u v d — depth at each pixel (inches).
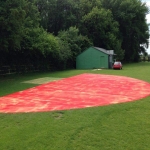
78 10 1876.2
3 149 177.5
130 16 2039.9
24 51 928.9
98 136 198.2
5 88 498.3
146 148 176.6
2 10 553.9
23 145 183.2
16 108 309.7
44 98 387.2
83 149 175.5
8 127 224.1
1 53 836.6
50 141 189.5
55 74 917.8
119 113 271.6
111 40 1788.9
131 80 670.5
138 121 238.2
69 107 312.0
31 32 938.1
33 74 917.8
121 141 188.2
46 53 1045.2
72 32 1487.5
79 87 525.3
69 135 200.5
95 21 1768.0
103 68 1374.3
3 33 596.4
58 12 1831.9
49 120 244.5
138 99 371.2
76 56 1435.8
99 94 428.8
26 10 716.0
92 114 268.2
